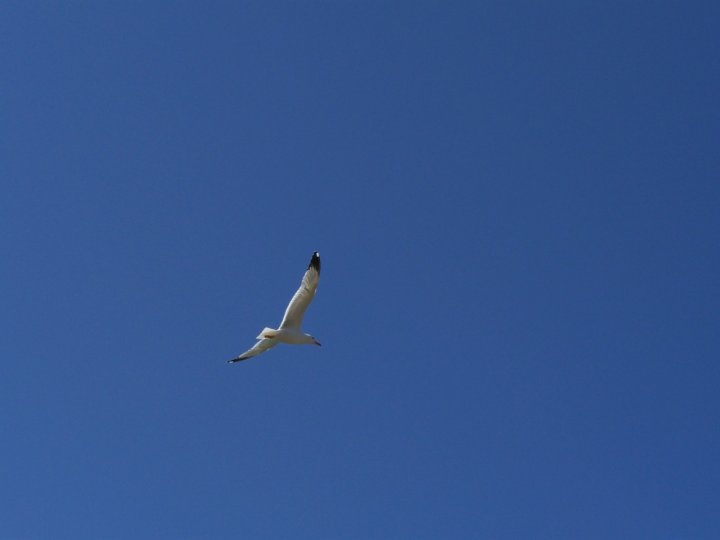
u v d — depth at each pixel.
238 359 35.56
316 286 35.09
